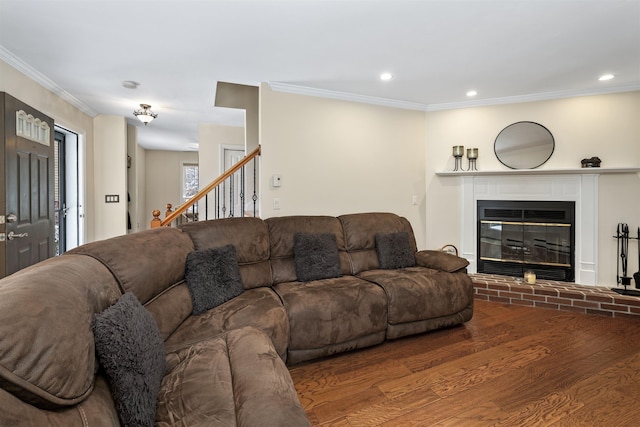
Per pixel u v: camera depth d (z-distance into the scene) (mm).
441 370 2174
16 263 2520
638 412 1730
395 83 3342
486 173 3826
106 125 4562
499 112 3900
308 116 3527
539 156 3742
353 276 2963
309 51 2611
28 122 2723
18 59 2691
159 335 1397
